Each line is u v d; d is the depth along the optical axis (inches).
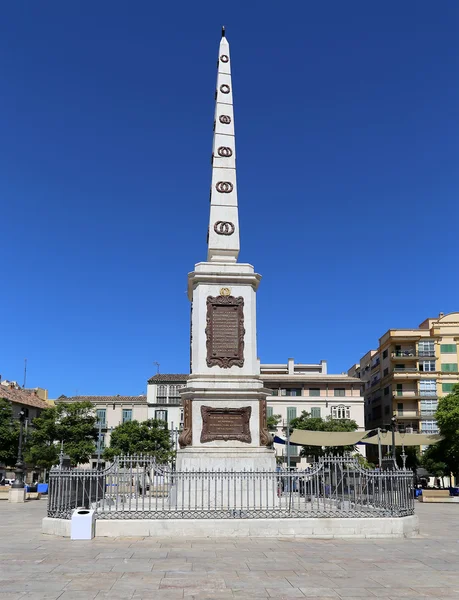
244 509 717.9
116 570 474.6
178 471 691.4
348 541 649.0
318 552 571.2
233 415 839.7
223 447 823.1
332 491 814.5
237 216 963.3
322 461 726.5
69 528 660.1
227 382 850.8
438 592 410.9
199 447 820.6
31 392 3324.3
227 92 1020.5
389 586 427.8
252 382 855.7
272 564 505.0
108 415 3314.5
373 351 3307.1
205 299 887.1
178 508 733.9
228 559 525.7
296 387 3065.9
